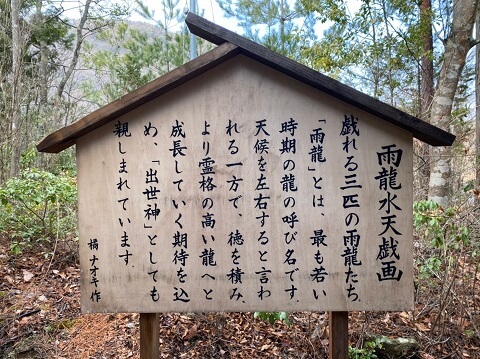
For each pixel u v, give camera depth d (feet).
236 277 6.93
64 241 15.06
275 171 6.83
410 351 10.16
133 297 7.06
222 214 6.92
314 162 6.77
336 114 6.71
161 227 7.00
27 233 14.53
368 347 10.23
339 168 6.73
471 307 11.31
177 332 10.91
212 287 6.96
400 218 6.67
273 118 6.81
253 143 6.86
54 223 15.75
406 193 6.64
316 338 10.59
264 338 10.82
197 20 6.49
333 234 6.77
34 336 10.73
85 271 7.11
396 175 6.65
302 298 6.84
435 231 10.96
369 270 6.74
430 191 19.33
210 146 6.91
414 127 6.29
